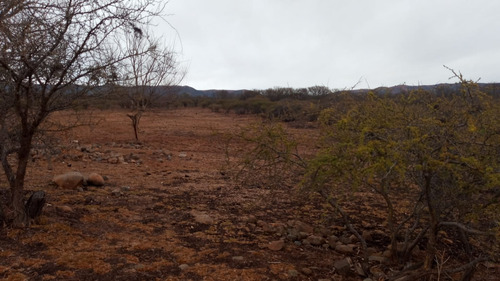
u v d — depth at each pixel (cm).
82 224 531
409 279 393
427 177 357
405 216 675
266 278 407
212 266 426
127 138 1717
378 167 320
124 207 638
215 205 691
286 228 584
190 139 1761
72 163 1012
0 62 401
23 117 459
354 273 445
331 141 425
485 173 312
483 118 344
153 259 437
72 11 433
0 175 744
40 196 505
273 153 449
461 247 551
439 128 342
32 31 410
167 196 735
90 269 397
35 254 420
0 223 479
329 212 667
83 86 468
